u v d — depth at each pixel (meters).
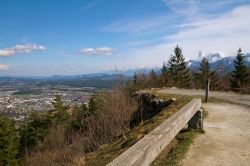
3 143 22.86
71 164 8.13
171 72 46.38
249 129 8.90
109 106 14.27
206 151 6.60
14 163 21.56
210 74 40.59
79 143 11.09
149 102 15.88
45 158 11.48
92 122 13.46
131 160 3.14
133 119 14.33
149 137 3.95
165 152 6.54
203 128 8.83
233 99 16.39
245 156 6.30
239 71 40.00
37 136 26.28
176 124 5.09
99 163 6.41
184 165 5.73
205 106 13.95
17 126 31.05
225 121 10.19
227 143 7.29
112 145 7.90
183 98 14.13
